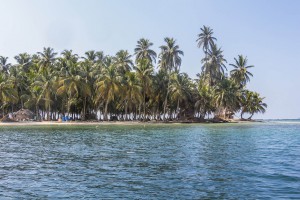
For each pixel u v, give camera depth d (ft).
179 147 101.65
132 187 47.14
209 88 341.62
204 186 47.65
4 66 358.43
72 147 101.65
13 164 68.13
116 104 333.42
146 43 338.75
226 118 366.02
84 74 286.05
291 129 213.66
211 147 101.81
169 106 343.26
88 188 46.65
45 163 69.41
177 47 334.65
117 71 312.50
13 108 333.83
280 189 45.75
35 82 286.66
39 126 231.91
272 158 76.74
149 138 136.15
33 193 44.11
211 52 351.67
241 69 362.53
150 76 295.48
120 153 86.43
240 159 75.00
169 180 51.70
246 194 43.27
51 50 335.26
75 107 331.16
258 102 387.96
